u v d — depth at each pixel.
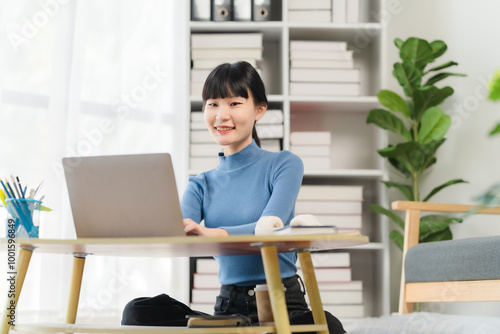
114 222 1.43
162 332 1.33
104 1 2.88
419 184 3.25
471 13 3.27
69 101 2.68
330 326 1.69
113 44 2.88
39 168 2.60
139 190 1.39
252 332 1.32
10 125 2.54
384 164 3.10
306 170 3.02
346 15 3.13
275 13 3.31
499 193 0.74
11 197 1.61
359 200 3.02
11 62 2.56
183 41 3.14
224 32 3.15
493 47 3.19
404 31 3.40
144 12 3.06
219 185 1.92
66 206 2.63
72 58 2.70
